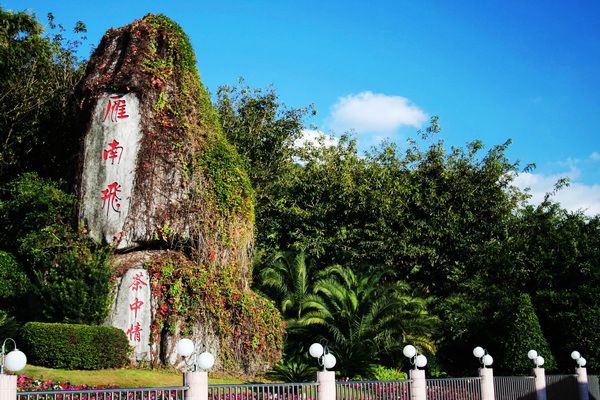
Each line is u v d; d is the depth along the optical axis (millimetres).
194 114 22344
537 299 26297
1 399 9102
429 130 33562
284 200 32281
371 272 25750
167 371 18891
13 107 27500
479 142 33031
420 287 30438
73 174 22484
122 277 19562
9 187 25594
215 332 20047
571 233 27016
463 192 31797
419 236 30688
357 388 13594
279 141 34688
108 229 20406
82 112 22062
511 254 28109
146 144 21031
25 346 17250
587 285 25547
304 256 27422
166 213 20875
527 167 32844
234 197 21906
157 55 22062
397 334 22875
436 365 24422
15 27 26453
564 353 24938
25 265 22359
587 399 19906
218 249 21172
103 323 19016
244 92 35312
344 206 31828
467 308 26219
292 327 22328
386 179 32031
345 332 22391
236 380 19438
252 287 26312
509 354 24219
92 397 12102
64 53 30594
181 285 19875
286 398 12844
